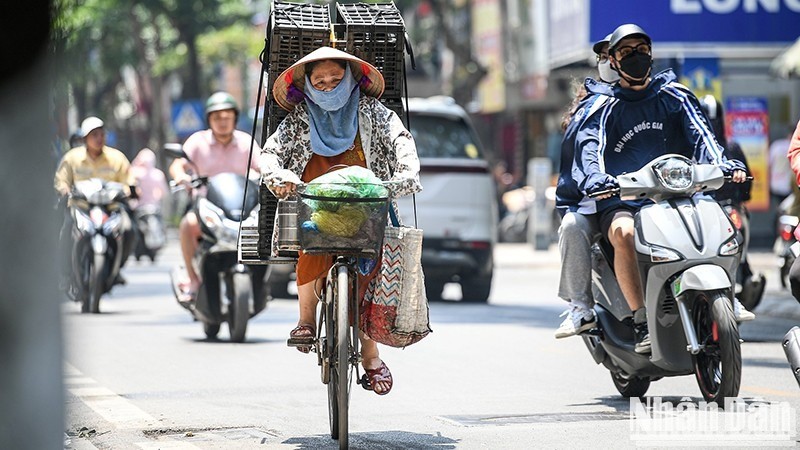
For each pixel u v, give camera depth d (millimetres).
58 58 10297
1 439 10297
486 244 45281
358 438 18109
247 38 107438
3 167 10109
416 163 16859
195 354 29406
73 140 41219
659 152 20672
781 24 59344
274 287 45938
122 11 102125
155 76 113250
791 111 71375
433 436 18156
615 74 21672
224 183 31297
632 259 19906
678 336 19766
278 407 21375
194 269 32344
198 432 18953
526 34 94188
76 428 19078
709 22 59156
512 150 107188
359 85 17562
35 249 10258
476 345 30828
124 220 40469
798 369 17047
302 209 16109
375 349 17641
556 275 62188
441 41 115062
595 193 19297
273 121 17906
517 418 19703
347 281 16422
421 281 16875
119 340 32562
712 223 19281
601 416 19703
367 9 18297
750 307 31672
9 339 10258
